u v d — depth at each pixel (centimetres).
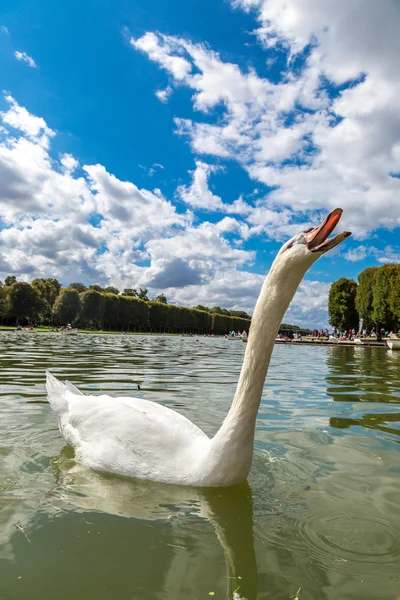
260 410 197
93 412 129
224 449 101
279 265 95
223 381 292
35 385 243
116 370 331
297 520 88
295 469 120
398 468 122
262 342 98
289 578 68
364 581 68
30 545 76
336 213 88
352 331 1777
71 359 411
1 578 66
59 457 125
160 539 79
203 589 65
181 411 188
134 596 63
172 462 109
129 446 115
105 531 81
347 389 270
